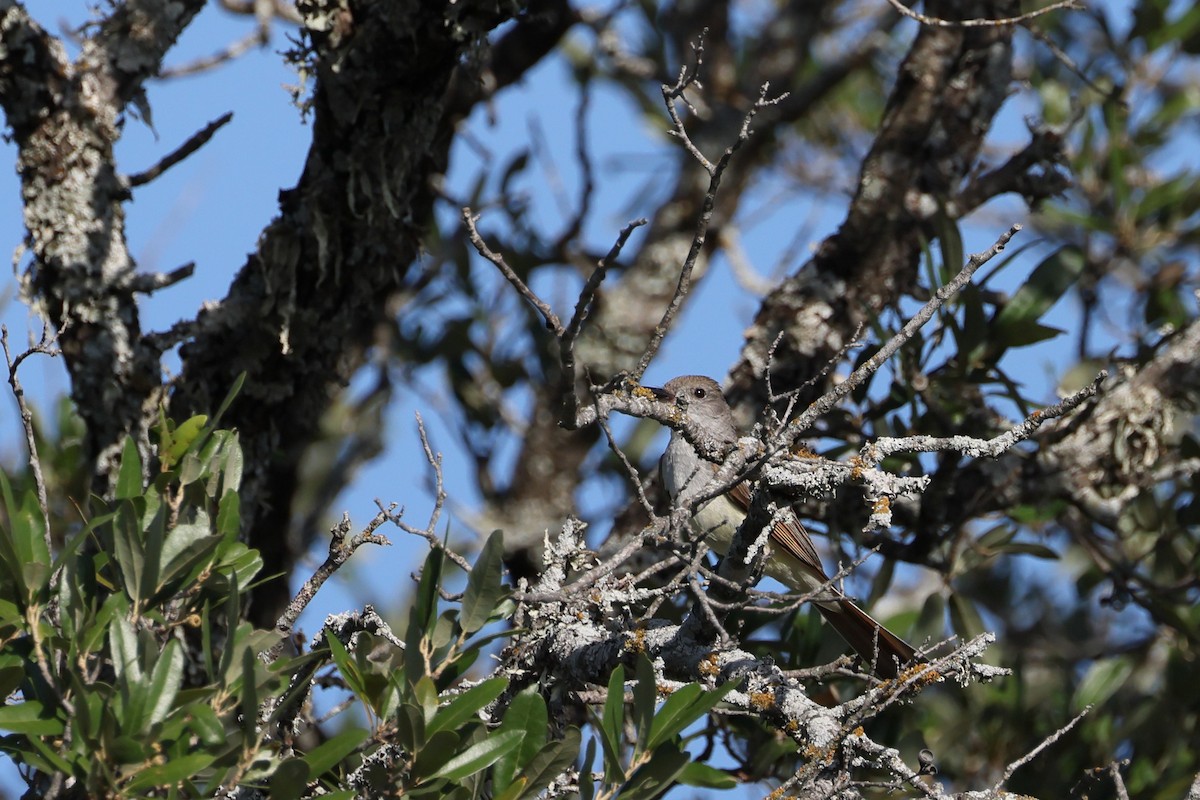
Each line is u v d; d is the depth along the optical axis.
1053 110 15.12
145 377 10.20
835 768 6.70
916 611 11.98
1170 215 14.48
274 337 10.48
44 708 6.51
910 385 11.53
